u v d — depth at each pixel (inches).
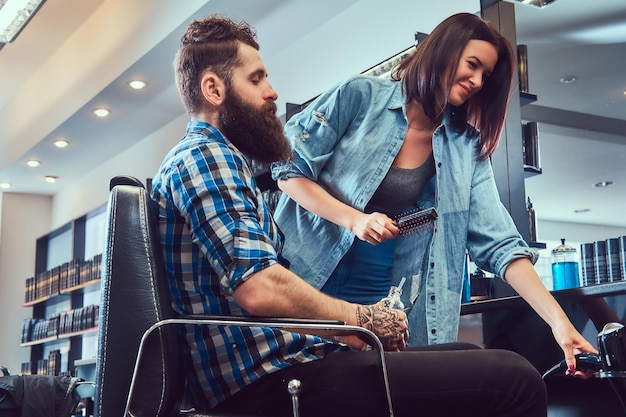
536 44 134.8
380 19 185.8
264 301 54.0
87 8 255.4
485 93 88.7
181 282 58.5
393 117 88.2
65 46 279.6
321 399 55.9
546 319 80.7
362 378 55.1
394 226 77.6
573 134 132.0
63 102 274.5
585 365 73.4
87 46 261.9
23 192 367.6
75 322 305.1
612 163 128.5
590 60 132.5
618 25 131.6
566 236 128.3
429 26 170.6
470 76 84.1
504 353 56.2
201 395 59.8
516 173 129.3
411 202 88.0
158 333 55.2
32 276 364.2
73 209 347.6
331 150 88.4
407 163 88.3
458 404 54.7
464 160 90.2
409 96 86.0
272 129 64.3
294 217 91.1
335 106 87.4
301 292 55.7
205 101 63.8
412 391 54.4
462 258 89.0
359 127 88.7
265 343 57.0
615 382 66.6
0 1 216.4
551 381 96.0
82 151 306.3
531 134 132.5
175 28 207.5
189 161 57.9
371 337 52.3
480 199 90.2
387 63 164.7
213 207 55.9
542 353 97.5
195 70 64.1
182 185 57.4
